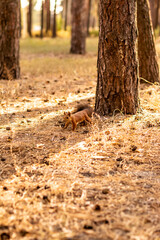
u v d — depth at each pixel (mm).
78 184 5293
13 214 4332
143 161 6254
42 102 11641
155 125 8320
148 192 5000
